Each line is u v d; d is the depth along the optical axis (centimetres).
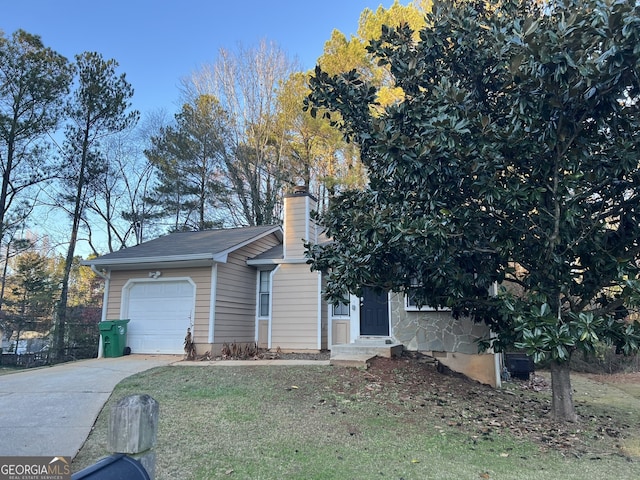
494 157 507
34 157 1692
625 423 625
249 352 1084
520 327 488
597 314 570
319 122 1869
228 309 1110
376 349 868
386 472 390
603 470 421
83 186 1872
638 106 509
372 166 716
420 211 571
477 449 470
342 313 1132
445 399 676
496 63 593
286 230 1206
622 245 560
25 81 1589
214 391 653
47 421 514
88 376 784
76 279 2400
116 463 177
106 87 1792
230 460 404
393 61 669
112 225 2166
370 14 1606
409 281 656
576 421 604
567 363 625
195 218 2258
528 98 498
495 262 620
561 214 535
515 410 662
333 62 1617
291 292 1178
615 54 426
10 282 2069
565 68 446
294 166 2134
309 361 908
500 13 668
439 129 506
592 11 453
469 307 664
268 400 610
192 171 2181
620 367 1200
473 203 582
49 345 1568
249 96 2189
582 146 518
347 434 493
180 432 475
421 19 1399
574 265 589
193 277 1085
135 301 1130
